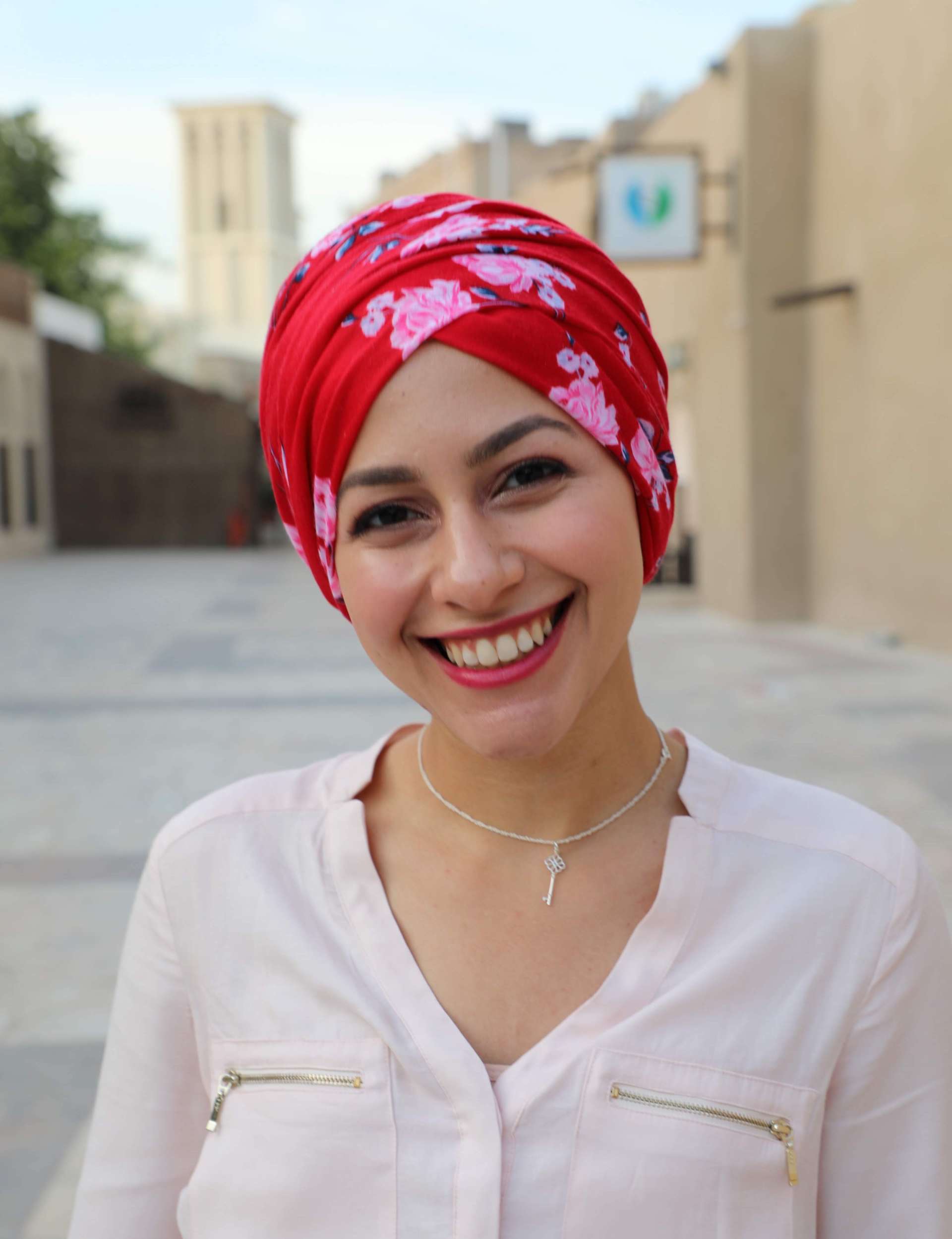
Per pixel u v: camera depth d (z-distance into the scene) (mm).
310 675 9281
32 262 34125
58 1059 3248
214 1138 1025
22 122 33719
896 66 9727
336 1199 954
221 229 59812
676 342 14797
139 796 5852
